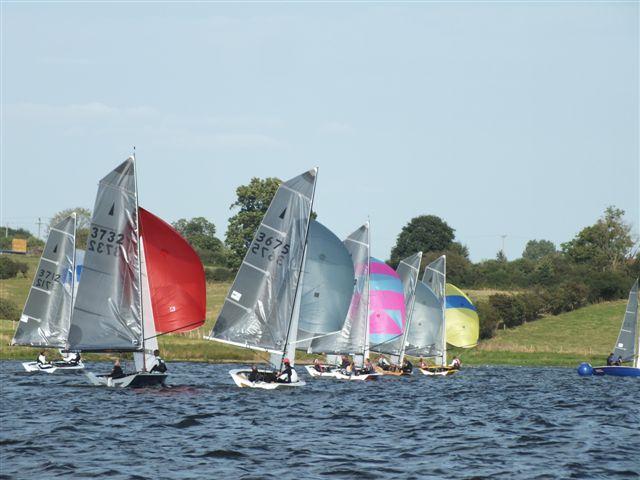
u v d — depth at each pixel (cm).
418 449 11875
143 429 12900
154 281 17912
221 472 10100
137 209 17562
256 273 18612
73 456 10819
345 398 18238
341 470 10338
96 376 18712
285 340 18875
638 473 10544
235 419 14200
